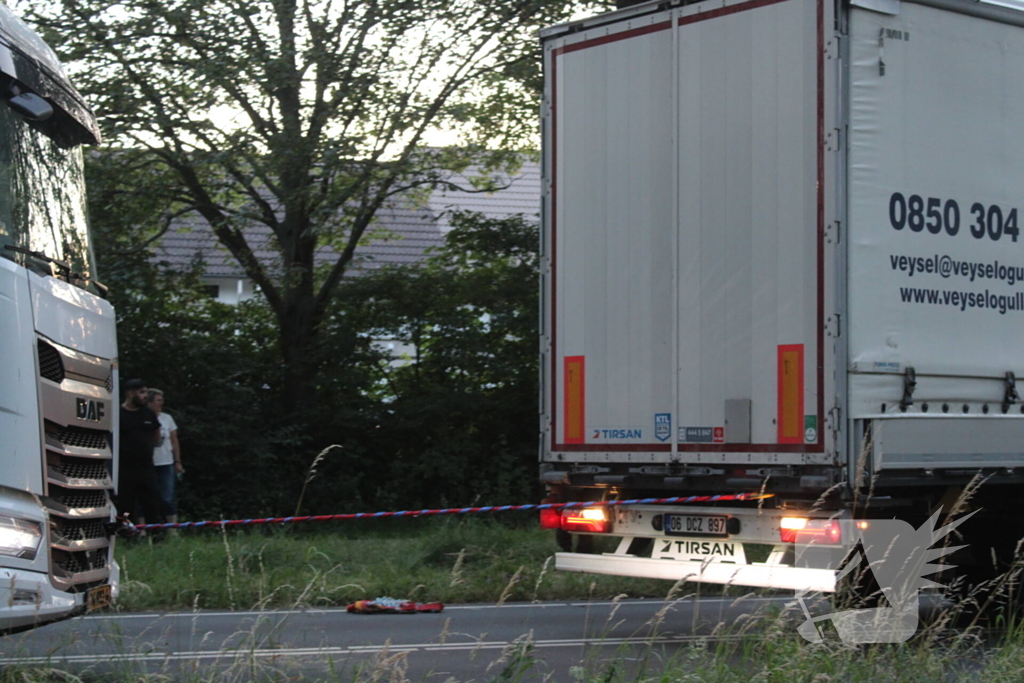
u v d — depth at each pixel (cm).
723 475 2045
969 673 1488
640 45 2181
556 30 2295
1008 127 2156
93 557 1648
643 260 2161
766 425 1983
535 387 4866
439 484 4759
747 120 2031
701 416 2069
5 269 1485
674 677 1412
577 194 2256
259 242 4747
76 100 1802
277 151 4097
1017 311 2159
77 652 1666
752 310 2009
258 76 4066
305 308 4822
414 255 5156
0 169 1534
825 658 1448
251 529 3819
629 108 2194
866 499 1917
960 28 2083
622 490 2230
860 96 1952
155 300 4522
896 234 1980
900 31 2006
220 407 4550
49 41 3959
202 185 4353
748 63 2034
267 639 1563
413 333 5009
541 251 2303
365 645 2005
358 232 4653
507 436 4881
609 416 2197
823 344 1919
